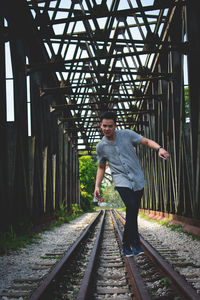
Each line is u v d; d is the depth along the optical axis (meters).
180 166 10.38
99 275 4.02
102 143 4.15
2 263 5.08
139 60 12.59
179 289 3.01
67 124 22.80
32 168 10.59
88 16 8.52
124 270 4.38
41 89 12.60
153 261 4.57
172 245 6.84
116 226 11.23
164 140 13.35
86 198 42.16
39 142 11.79
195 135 8.33
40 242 7.94
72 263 4.75
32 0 9.16
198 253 5.64
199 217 8.59
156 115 16.23
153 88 14.91
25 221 8.98
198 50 8.30
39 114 12.19
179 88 10.99
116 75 18.95
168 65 11.96
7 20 8.34
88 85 12.73
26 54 10.10
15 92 8.73
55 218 14.98
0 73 7.18
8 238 7.17
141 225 13.40
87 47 13.31
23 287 3.54
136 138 4.10
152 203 19.09
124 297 3.11
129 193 4.07
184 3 8.27
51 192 14.43
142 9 8.23
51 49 11.21
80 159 47.31
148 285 3.45
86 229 10.02
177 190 11.08
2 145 7.32
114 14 8.34
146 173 21.36
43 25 9.25
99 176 4.38
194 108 8.28
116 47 14.95
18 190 8.77
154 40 10.16
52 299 3.03
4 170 7.40
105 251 6.22
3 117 7.30
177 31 10.48
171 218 12.58
